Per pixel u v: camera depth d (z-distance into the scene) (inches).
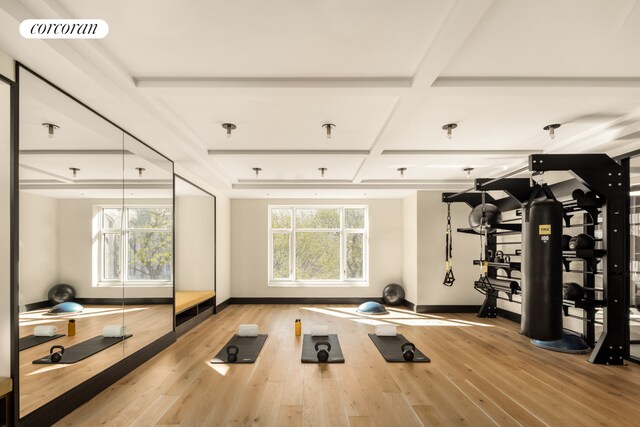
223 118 140.6
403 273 329.4
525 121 143.8
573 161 159.6
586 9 75.9
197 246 275.3
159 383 136.9
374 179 264.5
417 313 286.5
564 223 207.6
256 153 187.8
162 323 184.5
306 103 125.9
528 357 170.7
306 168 227.3
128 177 150.3
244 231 334.0
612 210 161.8
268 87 108.0
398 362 162.2
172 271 198.1
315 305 323.3
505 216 269.1
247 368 153.7
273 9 76.2
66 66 94.0
